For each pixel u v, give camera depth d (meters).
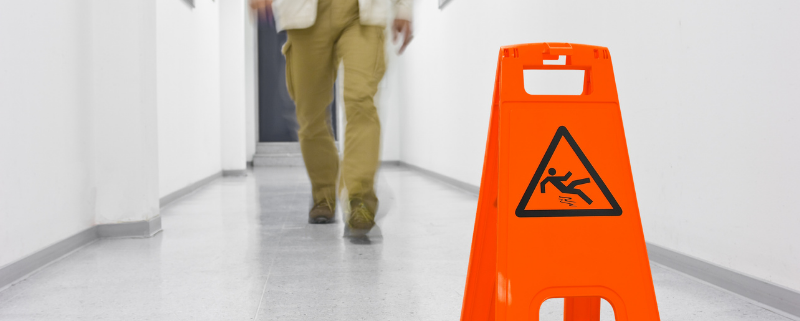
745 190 1.41
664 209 1.78
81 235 2.10
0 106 1.53
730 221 1.47
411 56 6.95
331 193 2.63
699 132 1.59
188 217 2.89
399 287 1.52
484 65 3.84
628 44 1.99
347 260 1.85
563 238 0.91
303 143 2.42
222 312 1.30
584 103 0.95
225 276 1.64
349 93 2.01
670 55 1.72
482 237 0.98
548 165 0.92
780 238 1.30
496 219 0.98
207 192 4.26
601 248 0.92
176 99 3.78
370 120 2.06
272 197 3.89
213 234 2.37
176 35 3.79
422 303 1.37
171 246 2.11
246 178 5.71
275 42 8.61
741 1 1.40
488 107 3.72
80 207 2.12
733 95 1.44
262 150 8.42
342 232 2.40
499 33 3.54
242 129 6.17
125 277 1.64
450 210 3.14
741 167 1.42
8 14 1.58
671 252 1.73
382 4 1.98
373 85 2.03
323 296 1.43
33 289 1.51
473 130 4.11
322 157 2.49
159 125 3.29
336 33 2.04
